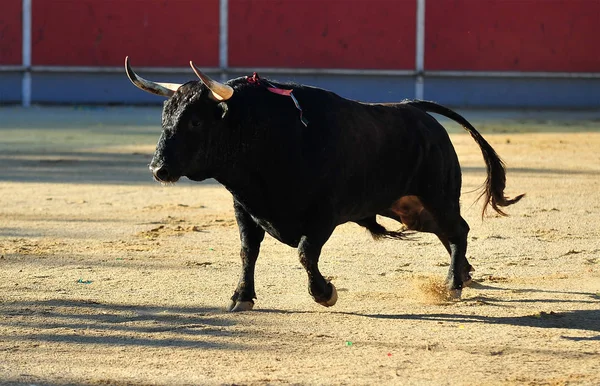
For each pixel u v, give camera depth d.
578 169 29.88
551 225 20.52
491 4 58.81
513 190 25.44
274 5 58.75
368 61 58.94
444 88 59.88
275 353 11.06
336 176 12.41
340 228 20.38
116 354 10.98
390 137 13.37
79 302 13.61
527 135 41.62
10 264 16.47
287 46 58.97
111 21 59.12
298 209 12.34
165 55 59.16
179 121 11.70
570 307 13.50
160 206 23.17
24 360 10.73
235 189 12.36
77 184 26.73
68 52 59.25
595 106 59.84
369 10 58.69
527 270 16.23
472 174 28.59
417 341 11.62
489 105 60.03
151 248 18.08
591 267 16.44
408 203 14.27
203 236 19.41
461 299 14.07
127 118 50.53
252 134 11.97
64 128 44.50
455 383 9.97
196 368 10.45
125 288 14.64
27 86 59.66
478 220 21.16
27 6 58.84
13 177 28.05
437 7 58.78
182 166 11.73
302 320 12.66
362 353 11.08
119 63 59.34
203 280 15.27
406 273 15.98
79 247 18.12
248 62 59.06
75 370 10.36
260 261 16.86
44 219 21.22
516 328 12.29
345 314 13.03
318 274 12.45
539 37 59.03
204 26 58.94
